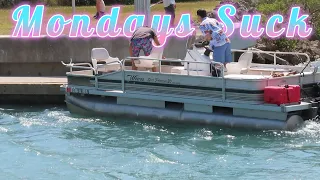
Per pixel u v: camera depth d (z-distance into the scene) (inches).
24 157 1696.6
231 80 1820.9
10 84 2351.1
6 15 4074.8
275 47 3371.1
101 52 2137.1
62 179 1513.3
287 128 1777.8
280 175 1499.8
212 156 1654.8
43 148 1781.5
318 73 1919.3
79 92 2119.8
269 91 1776.6
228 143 1753.2
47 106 2363.4
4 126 2037.4
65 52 2630.4
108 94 2046.0
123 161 1640.0
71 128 1982.0
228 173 1525.6
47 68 2647.6
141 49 2107.5
